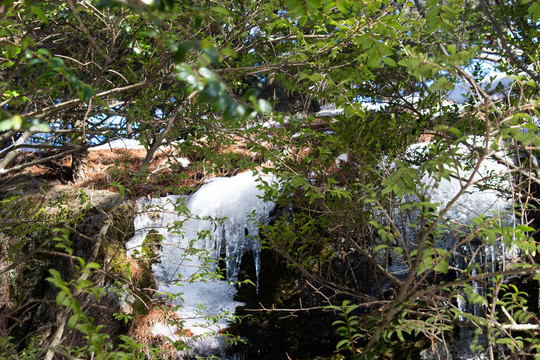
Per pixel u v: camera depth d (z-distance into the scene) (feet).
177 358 16.16
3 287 17.16
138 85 7.93
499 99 13.08
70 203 19.85
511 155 9.61
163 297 18.85
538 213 17.17
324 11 6.63
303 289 19.20
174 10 4.33
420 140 19.49
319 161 11.84
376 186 12.69
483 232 5.44
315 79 8.34
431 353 16.47
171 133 11.06
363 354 5.88
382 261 18.63
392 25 7.09
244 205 20.89
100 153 25.17
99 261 17.79
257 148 10.03
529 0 6.81
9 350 7.25
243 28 8.84
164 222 20.51
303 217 15.29
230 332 18.08
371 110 14.46
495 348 9.86
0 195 20.57
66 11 10.33
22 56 5.20
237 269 20.47
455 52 4.71
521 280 16.75
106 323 16.67
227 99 3.44
